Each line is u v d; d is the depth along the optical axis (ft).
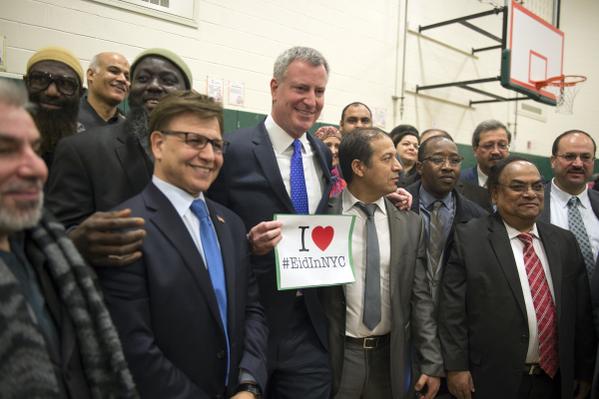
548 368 4.90
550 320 4.94
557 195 6.93
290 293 4.58
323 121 12.96
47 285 2.59
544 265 5.17
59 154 3.96
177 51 9.82
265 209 4.62
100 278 3.09
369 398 4.75
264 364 3.72
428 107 16.61
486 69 19.07
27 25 7.78
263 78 11.44
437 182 6.39
